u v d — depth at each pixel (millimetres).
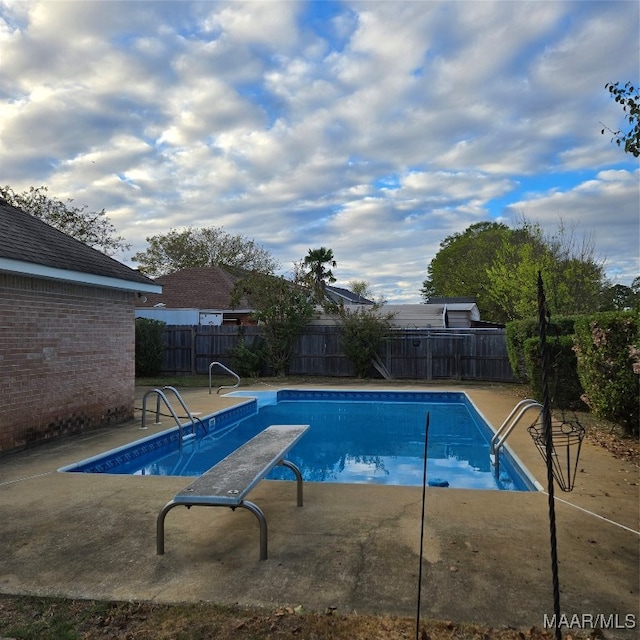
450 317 22484
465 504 4559
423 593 2959
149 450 7949
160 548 3564
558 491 4922
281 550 3594
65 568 3373
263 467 4059
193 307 25109
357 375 18203
